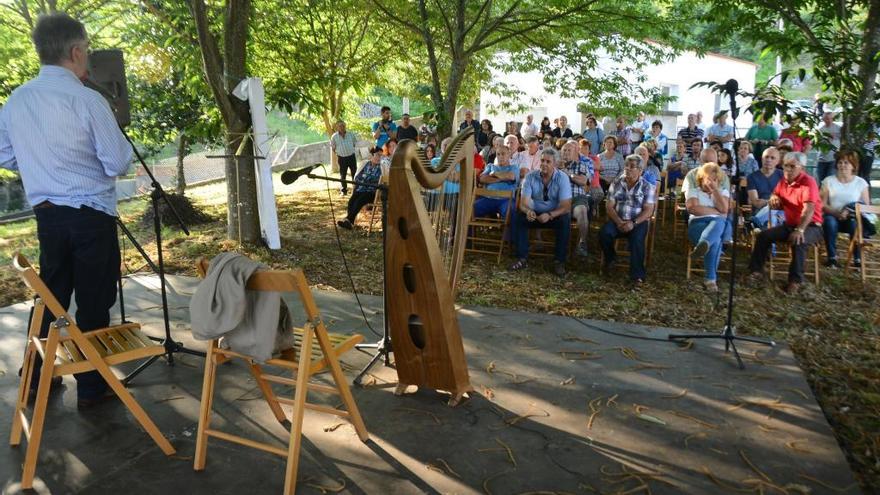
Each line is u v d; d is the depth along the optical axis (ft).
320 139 83.25
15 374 11.24
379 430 9.29
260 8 30.37
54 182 8.99
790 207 17.62
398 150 9.02
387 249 9.61
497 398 10.37
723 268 20.45
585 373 11.41
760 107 17.98
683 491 7.88
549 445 8.91
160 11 23.90
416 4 30.58
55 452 8.68
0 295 16.79
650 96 31.99
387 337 11.66
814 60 21.02
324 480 8.05
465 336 13.24
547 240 23.99
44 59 8.89
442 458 8.57
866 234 19.65
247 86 20.65
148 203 29.37
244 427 9.38
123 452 8.68
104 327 9.82
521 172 26.21
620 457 8.63
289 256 20.95
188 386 10.77
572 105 52.31
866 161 23.40
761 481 8.09
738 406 10.16
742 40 24.02
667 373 11.44
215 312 7.59
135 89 33.76
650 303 16.62
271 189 21.44
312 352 8.56
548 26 29.58
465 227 10.46
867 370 12.41
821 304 16.83
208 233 24.72
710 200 18.28
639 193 18.65
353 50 38.58
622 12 28.86
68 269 9.57
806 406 10.18
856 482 8.12
